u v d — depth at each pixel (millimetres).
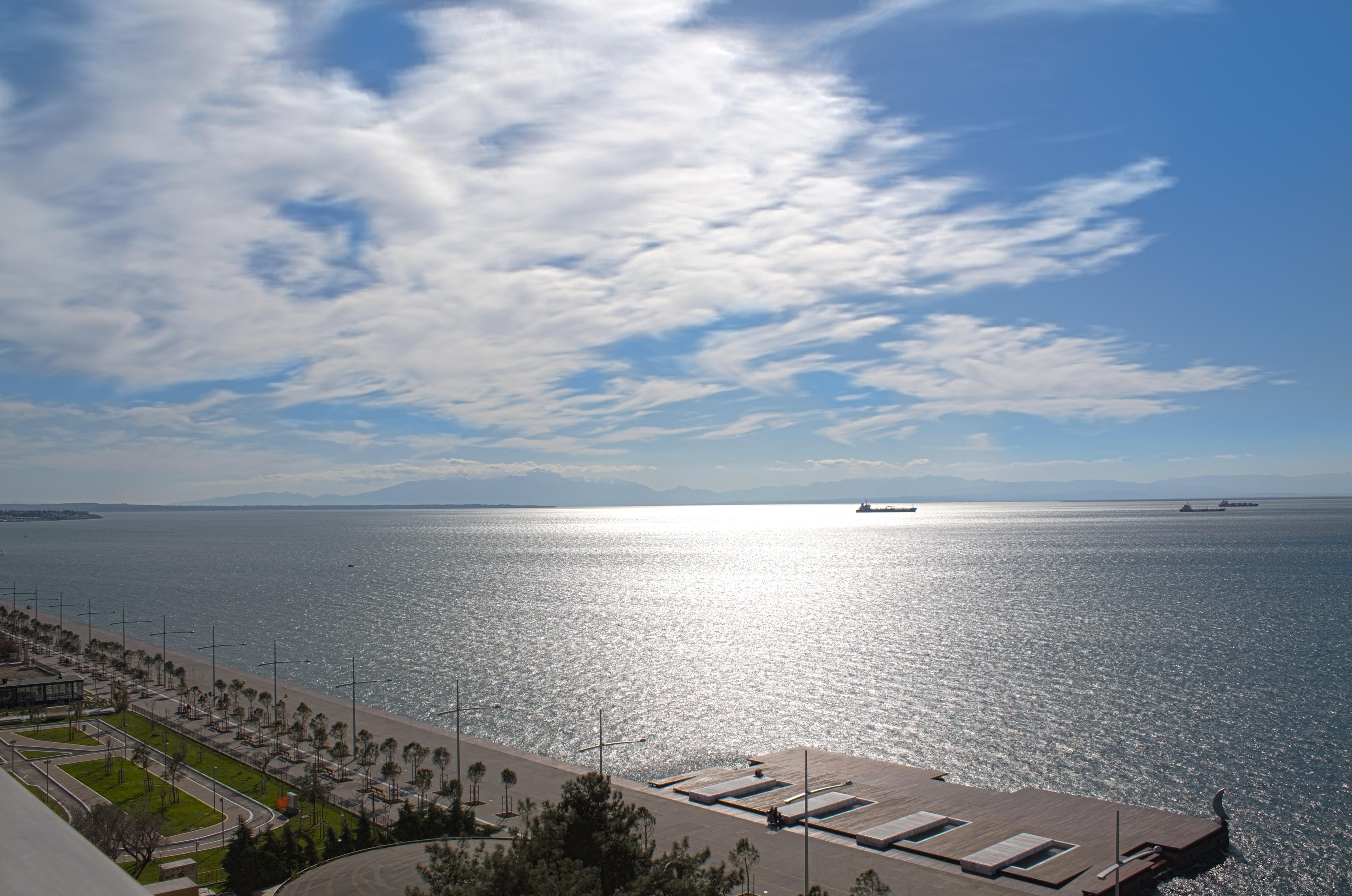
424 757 105000
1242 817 91312
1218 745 114375
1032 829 85188
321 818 91812
